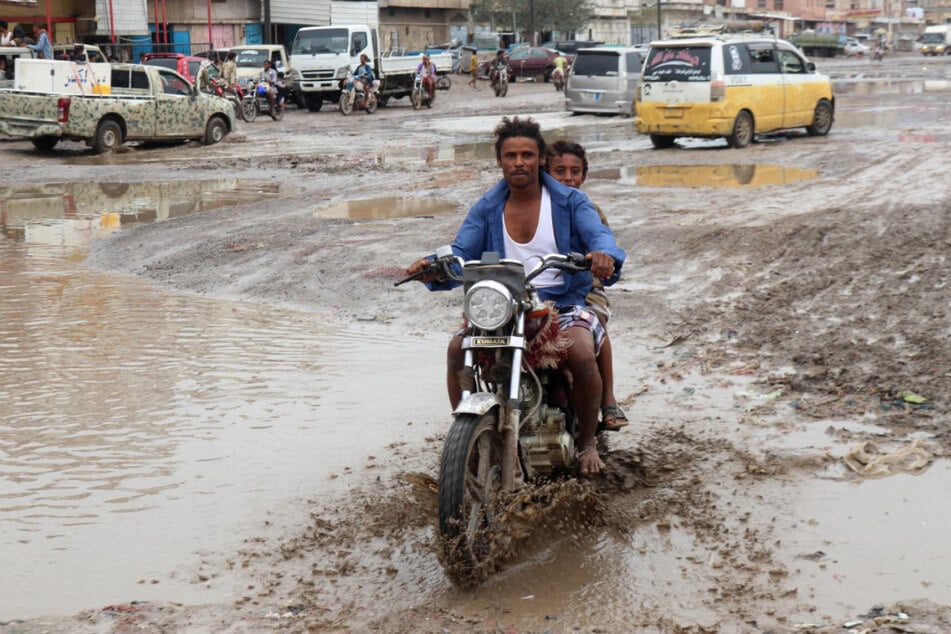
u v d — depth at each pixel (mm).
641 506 4586
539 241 4488
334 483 4910
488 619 3680
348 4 51281
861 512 4438
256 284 9109
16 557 4215
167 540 4352
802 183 13086
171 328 7742
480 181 14852
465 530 3811
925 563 3975
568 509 4469
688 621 3625
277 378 6516
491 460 4145
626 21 82312
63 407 6000
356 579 4000
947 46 87188
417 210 12391
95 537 4391
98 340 7410
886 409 5578
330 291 8727
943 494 4566
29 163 19688
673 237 9883
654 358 6738
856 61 73625
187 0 43812
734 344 6883
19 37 29031
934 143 17188
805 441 5246
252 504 4691
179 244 10891
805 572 3945
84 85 21531
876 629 3498
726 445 5238
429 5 63531
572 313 4543
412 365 6762
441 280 4453
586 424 4609
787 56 19844
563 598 3816
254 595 3887
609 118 27516
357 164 18000
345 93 31891
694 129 18375
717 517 4445
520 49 51031
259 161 19172
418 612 3740
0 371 6680
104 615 3740
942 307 7238
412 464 5121
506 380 4105
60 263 10297
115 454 5301
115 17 37969
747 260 8898
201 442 5453
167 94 22625
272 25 48500
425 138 23312
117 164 19406
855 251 8914
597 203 12227
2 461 5215
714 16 93625
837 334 6871
